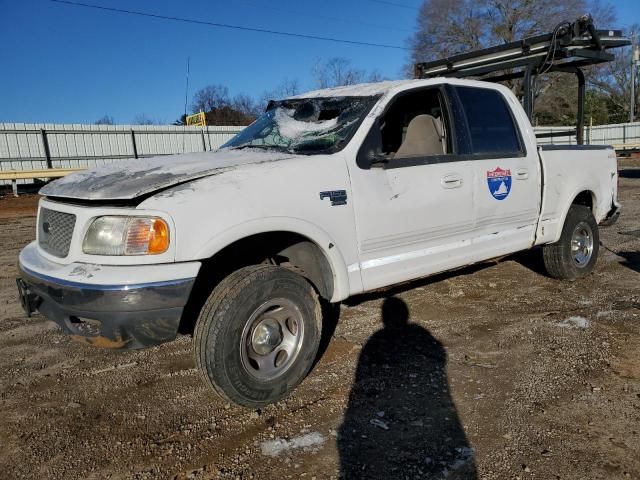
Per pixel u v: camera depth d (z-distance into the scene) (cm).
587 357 376
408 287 555
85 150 2242
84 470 266
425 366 371
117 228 281
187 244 279
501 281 576
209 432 296
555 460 261
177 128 2448
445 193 405
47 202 338
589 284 558
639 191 1488
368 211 358
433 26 4384
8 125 2077
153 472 262
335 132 379
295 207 319
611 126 3641
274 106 473
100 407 328
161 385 356
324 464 263
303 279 327
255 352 311
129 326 271
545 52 547
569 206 535
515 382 343
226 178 304
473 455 267
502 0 4100
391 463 262
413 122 439
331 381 351
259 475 257
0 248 872
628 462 259
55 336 450
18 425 310
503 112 477
